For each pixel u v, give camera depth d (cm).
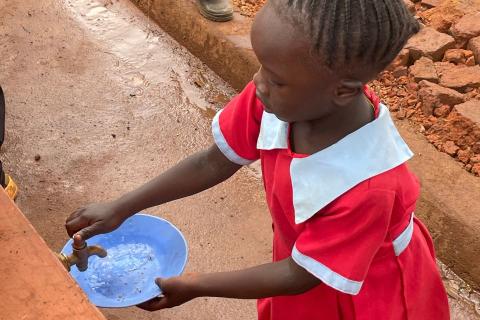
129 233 180
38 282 110
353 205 125
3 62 335
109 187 275
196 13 345
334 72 113
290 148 136
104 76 332
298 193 131
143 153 293
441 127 278
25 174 278
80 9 375
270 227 262
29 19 363
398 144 136
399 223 138
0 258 114
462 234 240
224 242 255
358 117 127
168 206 266
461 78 300
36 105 312
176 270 166
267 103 122
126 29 365
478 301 239
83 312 106
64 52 345
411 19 116
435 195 248
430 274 156
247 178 281
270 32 111
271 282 141
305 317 157
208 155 162
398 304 146
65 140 295
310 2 108
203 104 322
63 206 265
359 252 128
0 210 122
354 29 108
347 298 148
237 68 326
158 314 227
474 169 261
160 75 337
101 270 171
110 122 306
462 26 324
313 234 132
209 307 231
